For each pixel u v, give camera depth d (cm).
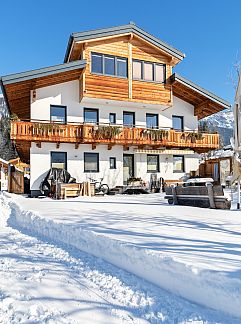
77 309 286
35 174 1697
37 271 395
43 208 884
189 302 299
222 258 345
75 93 1800
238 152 781
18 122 1591
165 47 1891
